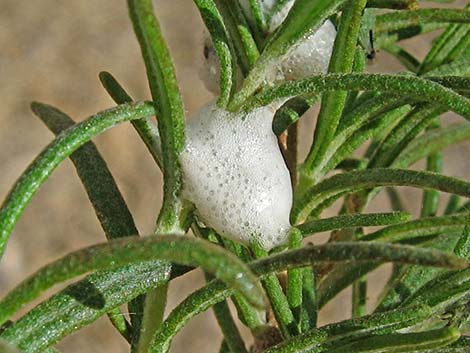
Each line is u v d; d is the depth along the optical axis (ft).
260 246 0.26
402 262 0.18
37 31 1.36
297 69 0.29
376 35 0.28
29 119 1.27
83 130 0.22
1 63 1.32
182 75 1.31
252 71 0.24
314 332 0.22
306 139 1.11
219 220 0.26
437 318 0.24
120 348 1.09
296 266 0.19
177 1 1.39
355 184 0.24
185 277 1.11
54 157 0.21
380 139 0.31
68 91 1.31
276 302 0.24
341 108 0.25
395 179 0.23
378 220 0.24
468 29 0.29
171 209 0.24
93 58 1.34
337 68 0.24
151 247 0.17
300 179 0.27
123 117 0.22
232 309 0.90
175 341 1.11
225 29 0.23
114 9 1.39
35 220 1.17
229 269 0.17
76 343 1.08
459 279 0.23
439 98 0.21
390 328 0.22
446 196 0.92
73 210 1.19
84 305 0.22
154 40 0.20
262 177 0.26
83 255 0.18
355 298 0.31
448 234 0.27
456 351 0.22
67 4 1.39
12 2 1.38
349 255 0.19
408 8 0.26
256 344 0.27
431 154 0.31
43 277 0.18
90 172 0.25
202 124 0.26
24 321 0.21
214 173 0.26
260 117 0.27
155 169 1.23
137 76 1.34
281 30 0.24
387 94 0.25
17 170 1.22
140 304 0.24
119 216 0.25
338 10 0.24
